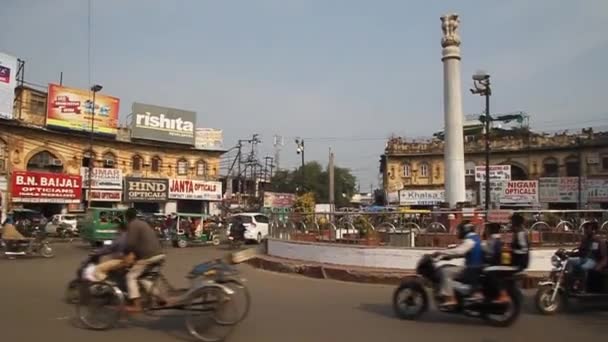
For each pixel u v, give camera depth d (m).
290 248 15.74
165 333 7.32
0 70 32.19
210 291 7.12
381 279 12.41
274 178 76.62
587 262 9.00
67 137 37.09
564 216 13.81
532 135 53.31
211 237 28.31
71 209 36.38
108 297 7.55
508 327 7.70
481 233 12.35
